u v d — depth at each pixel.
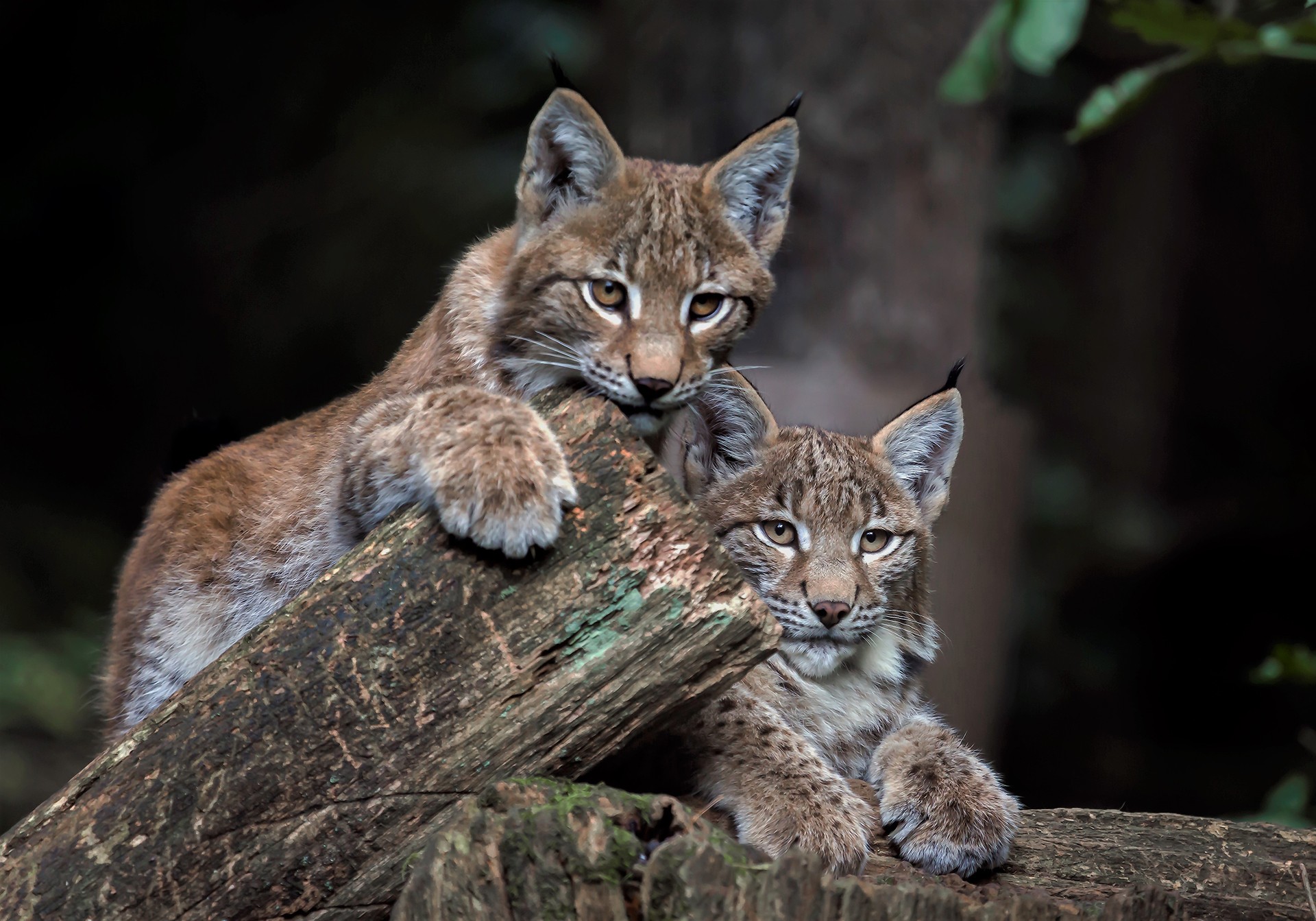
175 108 23.56
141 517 22.25
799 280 12.23
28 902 4.66
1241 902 6.01
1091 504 20.97
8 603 17.78
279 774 4.80
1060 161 21.67
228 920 4.75
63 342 23.41
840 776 6.66
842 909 4.40
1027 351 22.12
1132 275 22.27
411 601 4.95
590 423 5.25
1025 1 6.69
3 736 14.78
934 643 7.73
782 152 7.91
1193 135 22.41
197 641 7.62
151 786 4.78
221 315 23.41
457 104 21.70
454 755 4.89
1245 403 22.69
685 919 4.29
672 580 5.00
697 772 6.24
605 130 7.25
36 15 22.67
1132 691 21.02
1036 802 19.98
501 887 4.38
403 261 22.20
